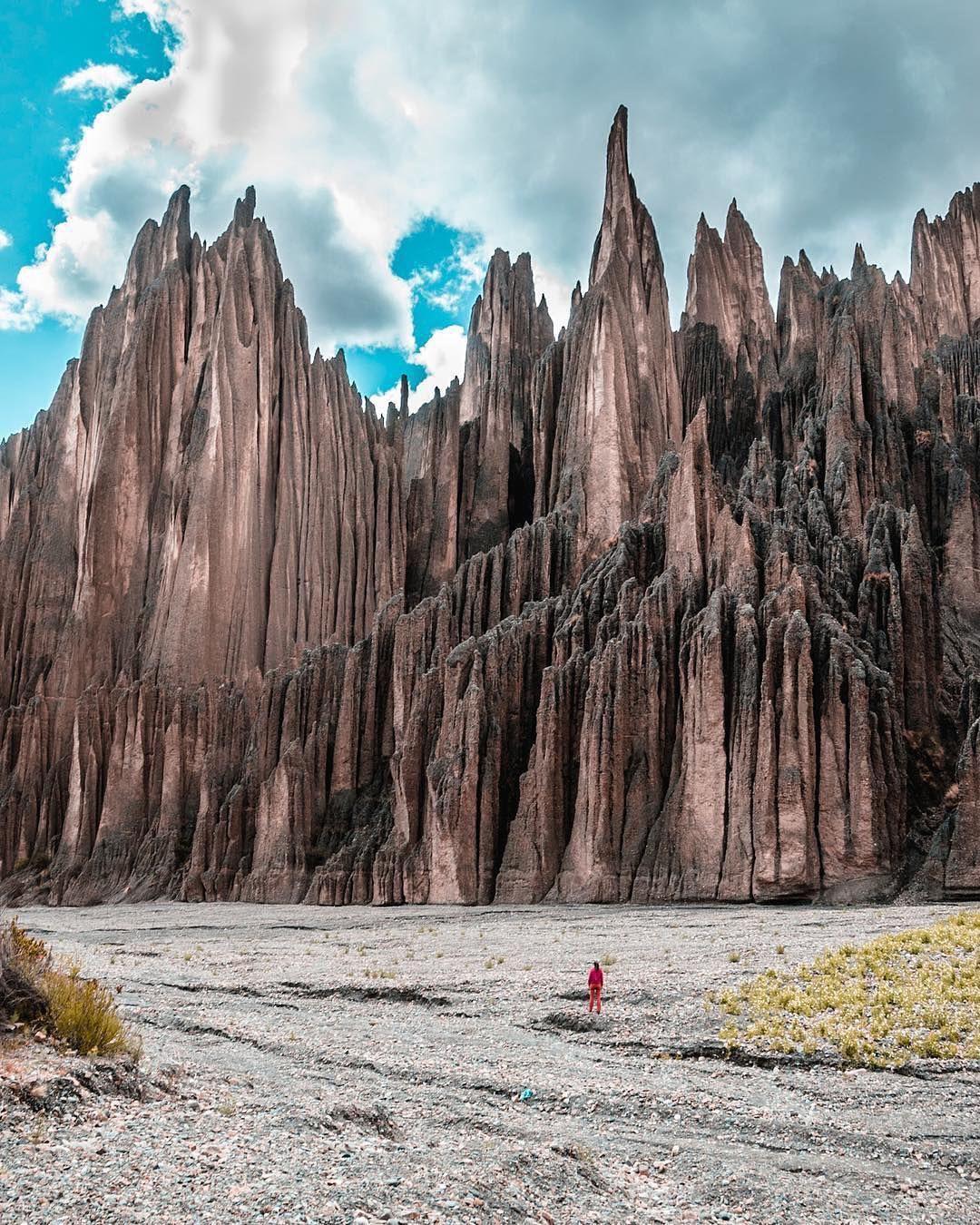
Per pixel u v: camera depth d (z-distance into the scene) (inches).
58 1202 688.4
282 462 5418.3
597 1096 1122.0
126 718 4886.8
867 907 2662.4
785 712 2997.0
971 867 2726.4
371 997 1713.8
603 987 1612.9
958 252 5383.9
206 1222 681.0
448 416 5526.6
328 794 4301.2
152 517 5570.9
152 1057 1120.8
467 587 4421.8
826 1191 904.9
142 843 4665.4
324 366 5526.6
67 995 1070.4
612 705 3358.8
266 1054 1273.4
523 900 3373.5
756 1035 1333.7
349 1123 939.3
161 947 2568.9
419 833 3742.6
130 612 5442.9
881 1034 1312.7
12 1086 866.8
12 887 4758.9
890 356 4254.4
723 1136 1026.1
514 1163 877.2
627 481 4621.1
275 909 3693.4
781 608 3186.5
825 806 2952.8
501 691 3794.3
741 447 4822.8
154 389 5703.7
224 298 5561.0
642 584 3860.7
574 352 4960.6
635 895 3147.1
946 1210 880.3
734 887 2960.1
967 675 3415.4
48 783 5049.2
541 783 3467.0
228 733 4731.8
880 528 3567.9
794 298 4977.9
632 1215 822.5
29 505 6013.8
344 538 5319.9
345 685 4379.9
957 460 3951.8
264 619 5260.8
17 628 5753.0
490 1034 1416.1
